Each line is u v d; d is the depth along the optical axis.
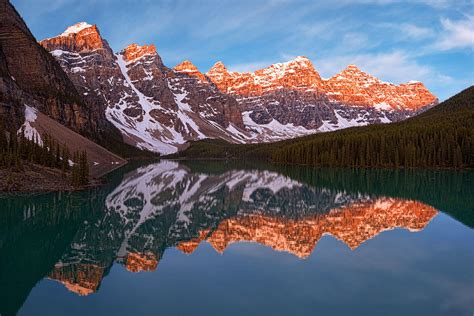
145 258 33.91
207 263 31.73
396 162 164.75
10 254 36.03
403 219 51.31
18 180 76.06
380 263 31.20
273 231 44.84
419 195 77.88
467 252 34.34
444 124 182.12
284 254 34.28
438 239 39.34
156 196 78.94
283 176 130.25
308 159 190.75
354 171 150.75
